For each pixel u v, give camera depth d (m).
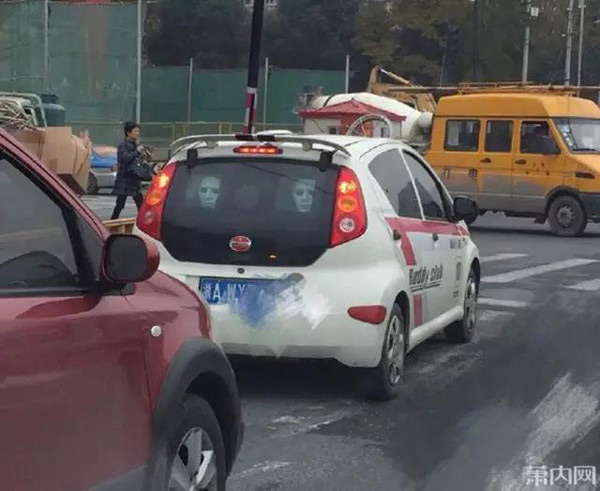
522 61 53.22
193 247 7.16
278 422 6.91
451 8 52.16
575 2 57.78
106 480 3.71
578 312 11.43
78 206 3.93
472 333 9.85
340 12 57.75
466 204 9.23
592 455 6.32
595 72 63.22
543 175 20.58
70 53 39.38
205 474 4.52
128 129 16.92
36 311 3.44
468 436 6.67
